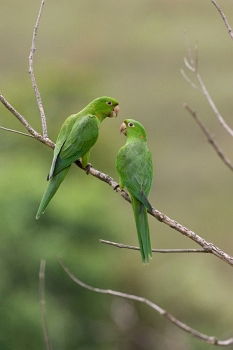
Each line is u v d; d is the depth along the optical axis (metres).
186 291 19.05
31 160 18.95
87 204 18.22
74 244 18.05
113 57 35.62
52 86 20.08
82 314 18.19
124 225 19.44
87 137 8.17
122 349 18.36
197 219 24.86
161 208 25.58
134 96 32.03
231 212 25.00
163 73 33.56
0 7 40.03
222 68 32.53
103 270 18.28
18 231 17.47
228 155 27.47
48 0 40.78
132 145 7.84
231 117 29.44
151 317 18.84
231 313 18.98
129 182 7.65
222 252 6.60
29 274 17.55
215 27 35.62
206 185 26.52
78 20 38.75
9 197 17.59
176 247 21.84
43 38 37.41
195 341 16.92
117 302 18.48
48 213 17.80
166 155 28.14
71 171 19.28
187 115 29.92
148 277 19.28
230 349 15.48
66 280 17.81
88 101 20.55
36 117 19.84
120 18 38.72
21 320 17.20
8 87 20.73
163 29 36.69
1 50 36.28
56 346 17.34
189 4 37.53
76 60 35.66
